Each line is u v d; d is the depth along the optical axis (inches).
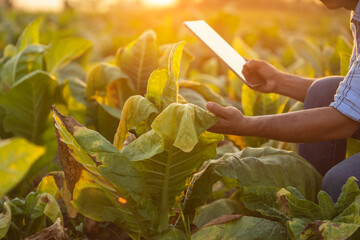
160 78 63.5
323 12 829.8
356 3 70.4
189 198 70.2
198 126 59.1
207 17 249.1
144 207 62.9
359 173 66.9
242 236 63.7
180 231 65.5
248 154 74.0
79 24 411.5
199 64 246.7
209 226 65.8
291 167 73.0
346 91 65.1
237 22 224.5
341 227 55.6
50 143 97.4
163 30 219.9
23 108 94.9
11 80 101.6
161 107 63.8
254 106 108.3
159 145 60.6
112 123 101.4
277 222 65.9
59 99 100.4
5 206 64.5
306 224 60.2
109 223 84.3
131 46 113.3
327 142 81.1
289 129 65.7
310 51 168.9
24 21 372.8
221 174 68.3
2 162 39.0
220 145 107.6
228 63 82.9
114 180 60.1
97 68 107.2
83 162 62.1
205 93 105.7
